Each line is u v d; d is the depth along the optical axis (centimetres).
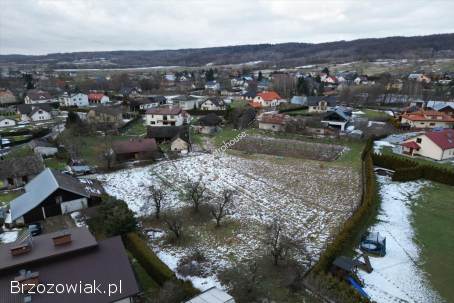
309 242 3170
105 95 12925
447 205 3884
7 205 4019
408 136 6825
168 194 4353
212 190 4475
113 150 5806
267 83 16275
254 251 3027
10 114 10544
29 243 2295
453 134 5603
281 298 2381
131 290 2109
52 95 14388
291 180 4819
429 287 2525
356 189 4438
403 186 4450
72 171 5062
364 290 2469
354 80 16125
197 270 2738
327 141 6788
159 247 3125
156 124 8581
